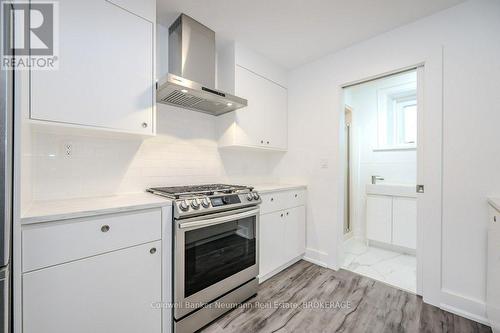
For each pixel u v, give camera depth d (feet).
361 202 10.61
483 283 4.88
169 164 6.35
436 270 5.46
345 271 7.38
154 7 4.83
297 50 7.44
